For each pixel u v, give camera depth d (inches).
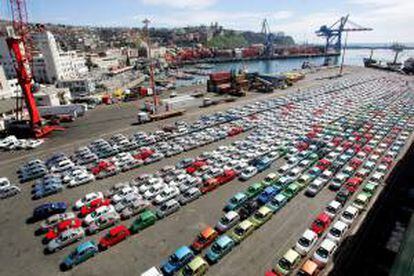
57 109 4264.3
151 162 2719.0
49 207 1936.5
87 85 5974.4
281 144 2999.5
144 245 1636.3
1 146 3125.0
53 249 1596.9
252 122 3809.1
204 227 1782.7
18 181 2443.4
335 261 1478.8
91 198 2064.5
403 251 924.0
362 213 1855.3
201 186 2204.7
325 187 2202.3
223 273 1424.7
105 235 1727.4
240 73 6451.8
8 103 4446.4
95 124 3961.6
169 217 1884.8
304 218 1836.9
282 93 5772.6
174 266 1433.3
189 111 4515.3
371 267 1433.3
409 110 4261.8
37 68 7381.9
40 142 3275.1
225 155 2787.9
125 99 5418.3
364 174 2297.0
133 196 2027.6
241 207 1971.0
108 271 1459.2
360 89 6013.8
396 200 1988.2
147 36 4426.7
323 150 2768.2
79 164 2714.1
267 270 1439.5
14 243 1688.0
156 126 3799.2
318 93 5693.9
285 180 2188.7
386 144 2930.6
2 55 6919.3
